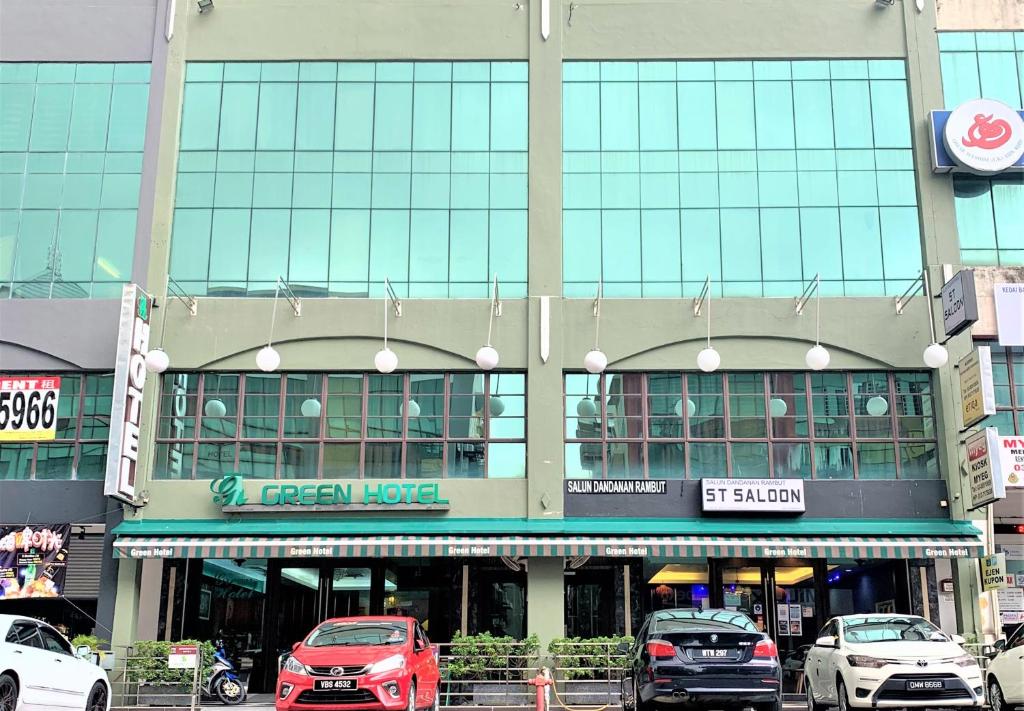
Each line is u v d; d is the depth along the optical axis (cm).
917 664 1573
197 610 2489
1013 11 2705
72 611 2467
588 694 2214
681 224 2606
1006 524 2556
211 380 2538
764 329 2530
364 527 2398
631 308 2544
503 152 2655
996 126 2570
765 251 2586
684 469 2475
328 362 2525
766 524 2405
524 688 2244
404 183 2638
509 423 2505
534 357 2511
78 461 2497
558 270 2559
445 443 2497
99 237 2606
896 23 2711
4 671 1391
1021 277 2523
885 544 2330
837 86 2686
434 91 2694
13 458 2512
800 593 2478
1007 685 1759
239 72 2705
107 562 2416
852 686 1595
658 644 1509
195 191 2633
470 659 2245
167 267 2573
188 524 2414
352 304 2555
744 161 2644
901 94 2677
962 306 2333
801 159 2642
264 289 2578
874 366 2506
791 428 2495
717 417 2503
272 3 2736
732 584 2481
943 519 2414
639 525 2400
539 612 2373
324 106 2686
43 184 2641
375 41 2712
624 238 2600
